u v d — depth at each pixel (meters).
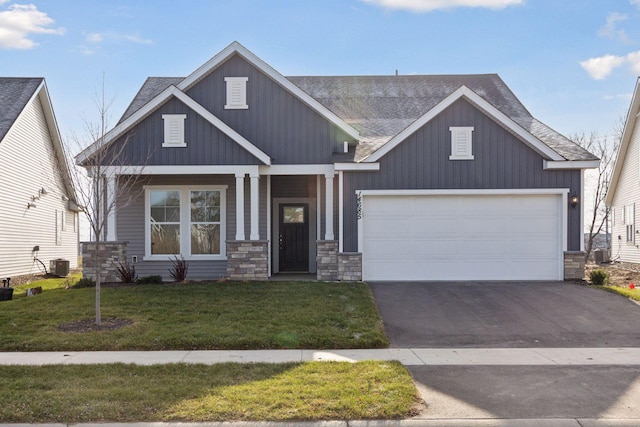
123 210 17.03
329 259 15.47
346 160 15.36
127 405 6.28
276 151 16.44
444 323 11.02
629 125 24.14
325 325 10.39
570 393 6.92
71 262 26.41
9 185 19.67
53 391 6.79
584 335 10.23
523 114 19.38
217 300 12.32
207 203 17.22
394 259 15.36
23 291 16.17
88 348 9.20
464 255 15.33
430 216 15.38
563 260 15.17
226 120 16.53
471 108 15.31
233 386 6.96
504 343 9.79
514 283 14.81
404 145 15.31
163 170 15.59
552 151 15.02
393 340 9.98
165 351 9.12
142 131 15.66
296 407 6.20
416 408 6.32
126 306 11.81
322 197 17.66
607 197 27.17
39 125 22.33
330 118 16.30
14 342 9.37
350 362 8.23
